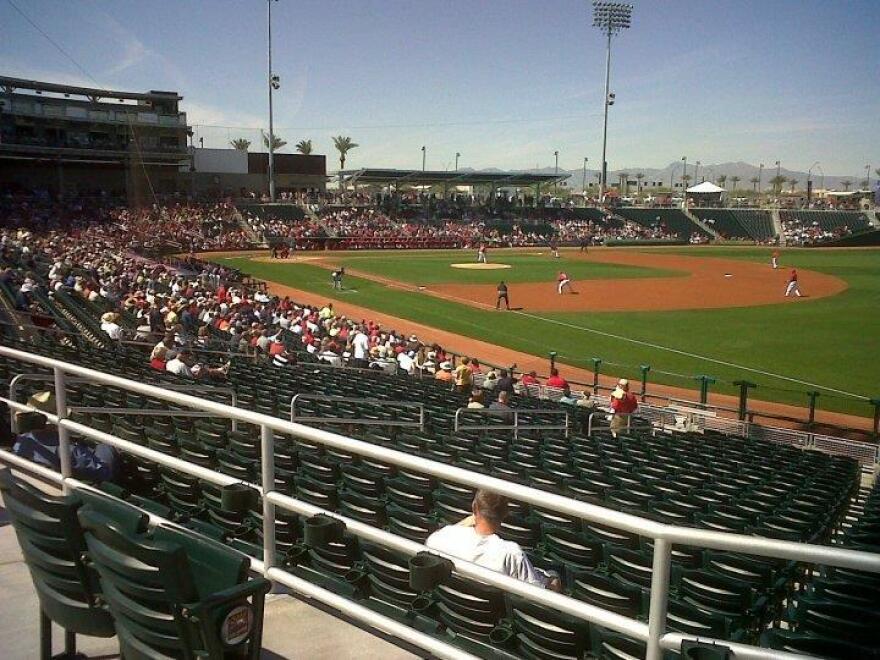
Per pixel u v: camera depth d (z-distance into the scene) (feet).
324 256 218.59
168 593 8.53
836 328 110.52
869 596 17.29
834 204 446.19
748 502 28.12
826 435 61.67
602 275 181.68
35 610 13.28
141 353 55.77
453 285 157.89
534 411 45.21
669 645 8.59
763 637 13.88
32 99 212.64
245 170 279.08
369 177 282.97
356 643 12.16
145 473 18.69
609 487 26.09
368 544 13.84
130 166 232.53
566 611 9.43
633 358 91.15
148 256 174.50
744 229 324.60
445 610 12.53
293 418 28.68
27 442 18.10
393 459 10.59
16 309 64.39
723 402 73.31
